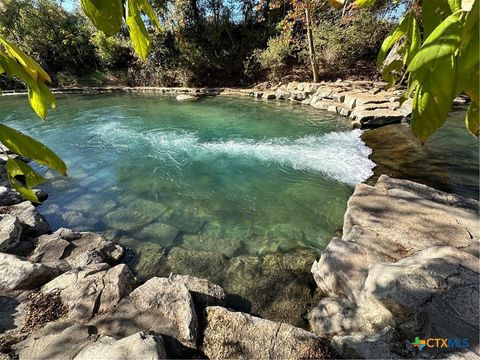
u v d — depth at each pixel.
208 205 4.68
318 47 12.37
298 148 6.61
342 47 11.88
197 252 3.60
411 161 5.30
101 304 2.58
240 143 7.21
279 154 6.37
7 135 0.52
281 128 8.15
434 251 2.36
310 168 5.65
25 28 16.39
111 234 4.03
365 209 3.24
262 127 8.39
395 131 6.83
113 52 16.72
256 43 14.82
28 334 2.32
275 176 5.48
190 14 14.88
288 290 2.96
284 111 9.84
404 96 0.48
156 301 2.56
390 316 2.03
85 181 5.64
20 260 2.99
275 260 3.38
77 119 10.27
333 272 2.65
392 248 2.70
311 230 3.93
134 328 2.35
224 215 4.39
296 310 2.73
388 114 7.40
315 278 2.91
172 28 14.97
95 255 3.32
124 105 12.29
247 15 15.43
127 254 3.62
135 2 0.53
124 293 2.78
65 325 2.40
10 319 2.47
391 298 1.99
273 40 13.13
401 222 2.99
